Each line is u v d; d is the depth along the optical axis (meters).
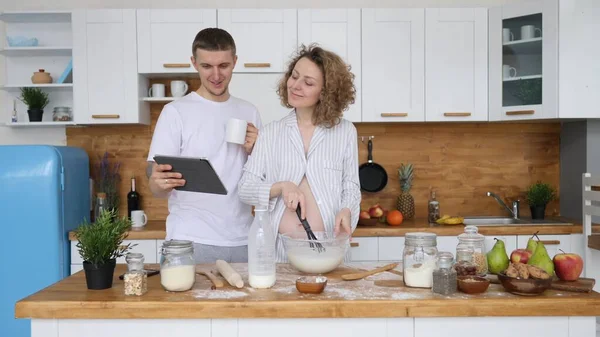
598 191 2.91
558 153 3.89
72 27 3.40
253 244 1.57
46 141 3.77
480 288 1.47
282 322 1.42
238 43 3.42
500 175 3.88
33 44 3.58
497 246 1.68
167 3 3.76
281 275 1.74
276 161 2.02
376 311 1.40
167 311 1.40
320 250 1.72
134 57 3.41
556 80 3.27
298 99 1.93
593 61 3.27
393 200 3.84
